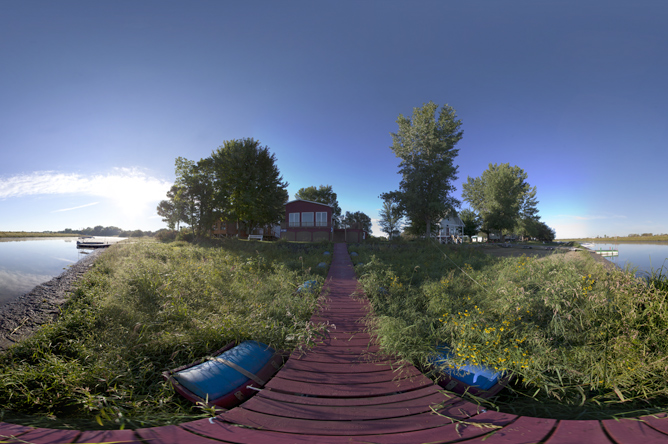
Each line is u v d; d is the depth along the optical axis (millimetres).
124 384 3432
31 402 3086
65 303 6559
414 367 3377
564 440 1893
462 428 2121
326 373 3230
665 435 1926
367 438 2002
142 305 6039
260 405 2521
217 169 31094
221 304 6172
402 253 17094
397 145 30938
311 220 33188
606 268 6574
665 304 3889
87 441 1886
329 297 7074
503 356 3416
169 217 35656
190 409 3010
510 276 7219
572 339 3898
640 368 3107
